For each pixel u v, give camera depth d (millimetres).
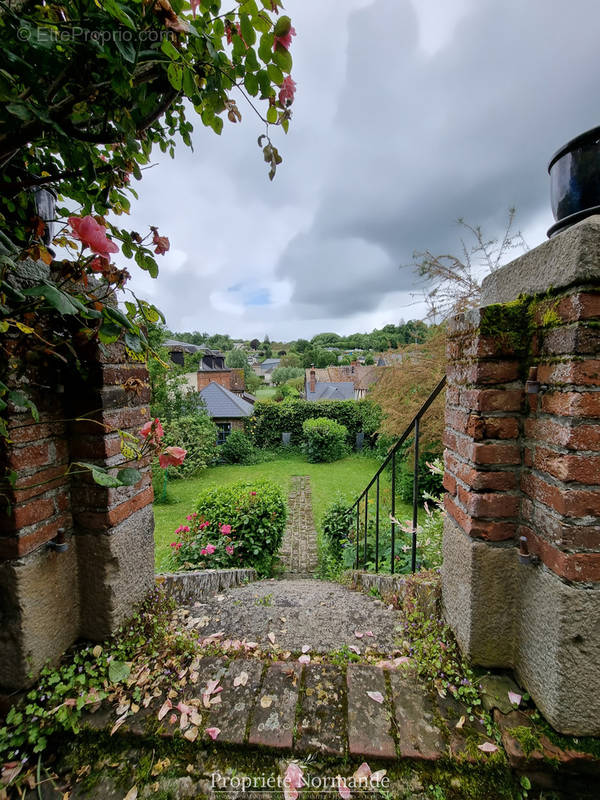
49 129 769
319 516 7250
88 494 1176
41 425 1055
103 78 726
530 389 929
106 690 1061
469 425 1046
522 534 987
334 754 894
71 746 956
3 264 716
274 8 779
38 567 1043
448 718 958
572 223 886
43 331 937
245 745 920
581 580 798
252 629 1449
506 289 1132
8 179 849
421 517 5945
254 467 11500
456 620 1153
